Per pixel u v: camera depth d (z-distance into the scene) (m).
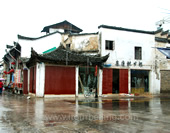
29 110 11.77
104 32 23.89
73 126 7.85
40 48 28.80
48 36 28.50
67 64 21.34
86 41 24.72
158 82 26.77
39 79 20.53
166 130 7.29
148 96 23.95
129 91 24.78
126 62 24.83
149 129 7.43
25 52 28.73
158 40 27.52
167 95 25.91
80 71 22.67
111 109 12.75
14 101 16.61
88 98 20.81
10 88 31.03
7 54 34.00
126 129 7.41
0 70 53.53
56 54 21.58
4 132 6.85
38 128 7.46
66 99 19.34
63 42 27.19
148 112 11.60
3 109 11.93
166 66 27.50
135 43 25.55
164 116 10.26
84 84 22.70
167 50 23.89
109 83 23.80
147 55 26.23
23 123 8.23
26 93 25.09
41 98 19.77
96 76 22.05
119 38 24.66
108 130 7.26
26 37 29.05
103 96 22.98
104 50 23.75
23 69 25.89
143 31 26.11
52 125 7.96
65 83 21.44
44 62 20.41
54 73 21.03
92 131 7.12
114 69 24.27
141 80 26.08
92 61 22.22
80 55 22.84
